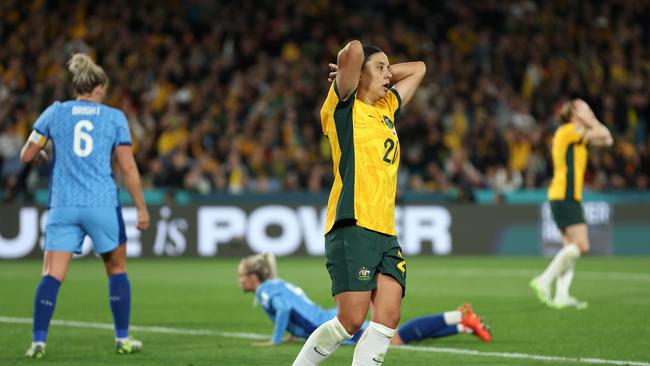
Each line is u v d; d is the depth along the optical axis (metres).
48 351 26.89
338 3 100.19
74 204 25.41
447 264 62.69
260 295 28.12
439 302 40.69
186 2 98.31
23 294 43.88
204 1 98.50
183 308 38.47
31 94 81.94
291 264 62.75
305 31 94.50
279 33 93.62
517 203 70.75
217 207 67.88
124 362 24.94
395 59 92.56
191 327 32.66
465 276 53.59
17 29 90.69
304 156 75.44
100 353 26.55
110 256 26.19
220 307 38.84
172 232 67.31
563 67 92.75
